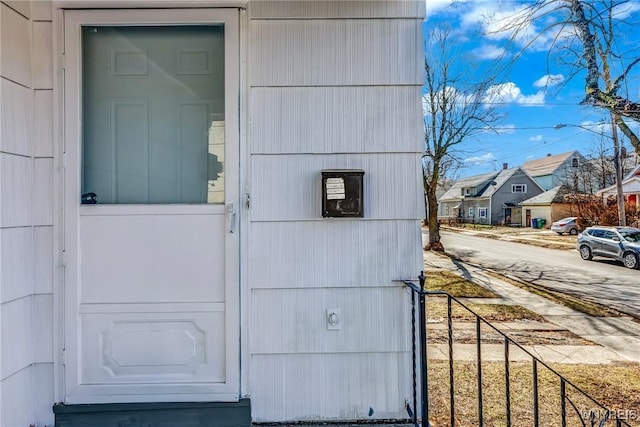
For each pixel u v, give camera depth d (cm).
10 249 132
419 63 150
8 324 131
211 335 146
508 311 486
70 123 145
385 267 149
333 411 148
